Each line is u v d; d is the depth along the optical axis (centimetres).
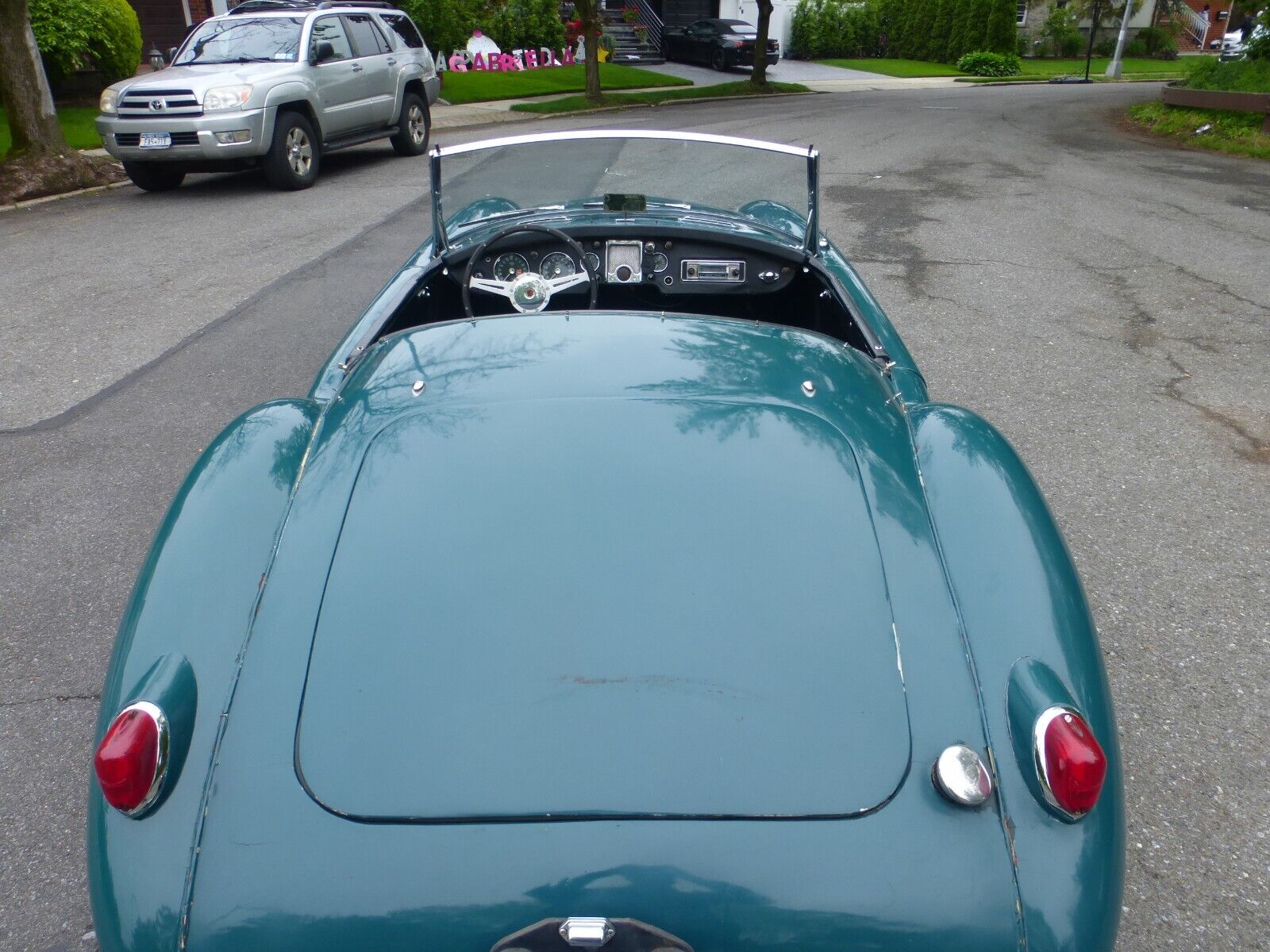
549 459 198
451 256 341
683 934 145
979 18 3762
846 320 329
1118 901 155
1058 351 582
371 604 175
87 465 451
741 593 175
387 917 145
